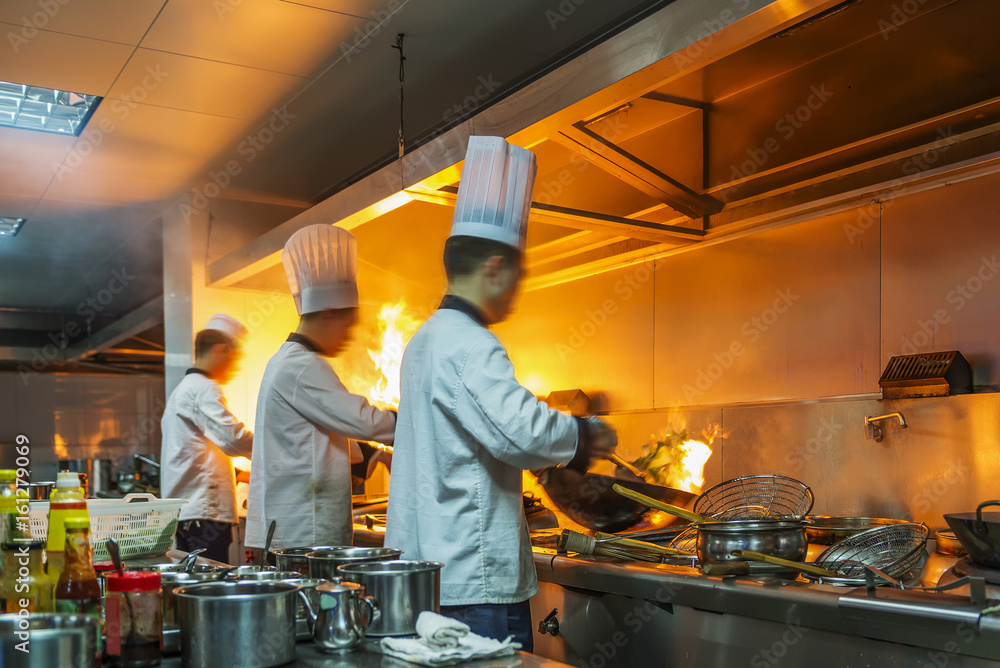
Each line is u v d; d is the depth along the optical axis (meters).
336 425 2.08
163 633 1.15
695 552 2.06
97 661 1.07
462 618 1.46
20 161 3.90
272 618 1.07
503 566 1.47
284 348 2.19
